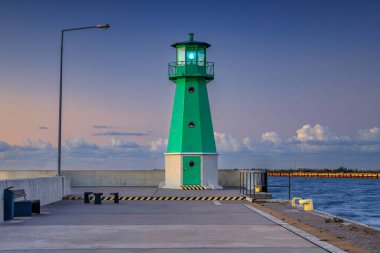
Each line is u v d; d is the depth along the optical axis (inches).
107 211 980.6
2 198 800.9
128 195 1412.4
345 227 749.3
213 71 1825.8
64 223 774.5
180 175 1752.0
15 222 788.6
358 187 6048.2
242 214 916.6
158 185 1966.0
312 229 695.1
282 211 1018.1
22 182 962.1
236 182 1943.9
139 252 519.2
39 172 2003.0
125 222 789.2
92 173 1983.3
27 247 550.3
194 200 1279.5
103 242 584.4
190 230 690.2
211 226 735.7
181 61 1802.4
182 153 1747.0
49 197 1195.9
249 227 723.4
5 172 2000.5
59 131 1428.4
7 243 577.6
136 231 679.7
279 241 590.9
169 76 1825.8
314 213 975.6
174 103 1839.3
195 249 536.7
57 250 531.5
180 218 849.5
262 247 549.0
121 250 531.2
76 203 1193.4
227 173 1945.1
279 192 4576.8
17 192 879.7
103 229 701.9
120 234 650.8
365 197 3757.4
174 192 1556.3
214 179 1765.5
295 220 814.5
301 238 614.9
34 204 924.6
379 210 2488.9
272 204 1194.6
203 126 1777.8
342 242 579.8
